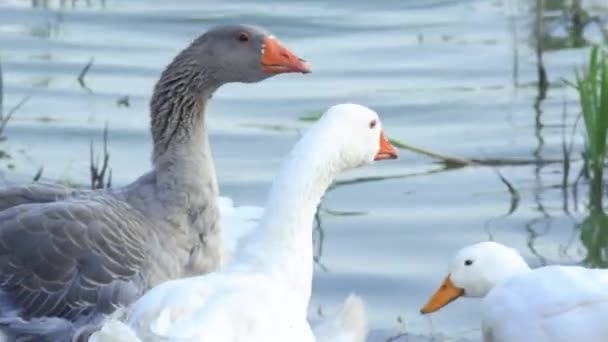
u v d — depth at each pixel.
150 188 12.77
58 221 12.48
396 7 23.27
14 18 22.08
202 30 21.78
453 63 20.55
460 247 14.57
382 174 16.72
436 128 18.14
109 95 19.05
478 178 16.47
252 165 16.89
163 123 12.93
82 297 12.34
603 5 22.66
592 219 15.16
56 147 17.19
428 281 13.84
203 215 12.75
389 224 15.14
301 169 10.60
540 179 16.34
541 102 18.94
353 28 22.09
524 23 22.14
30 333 12.43
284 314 8.96
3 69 19.88
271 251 10.38
